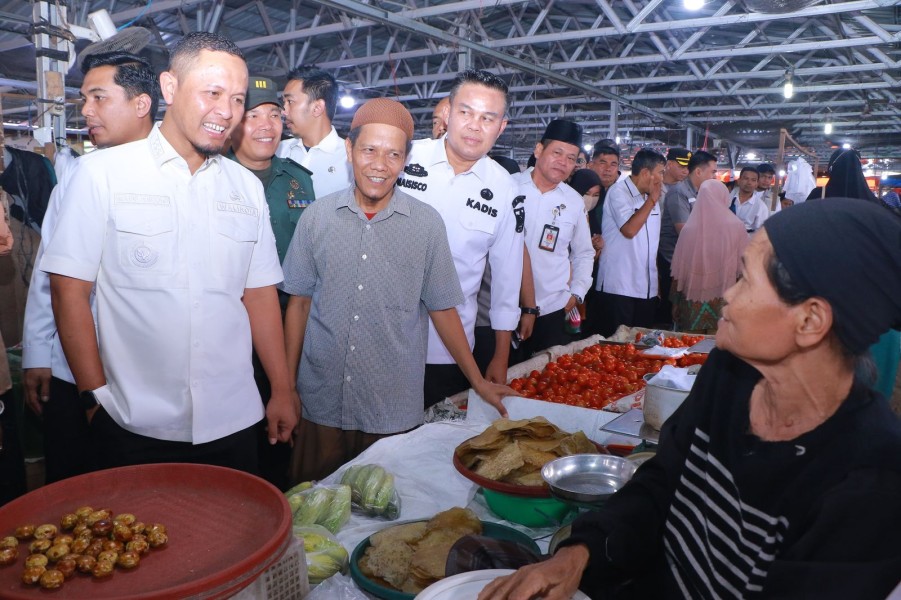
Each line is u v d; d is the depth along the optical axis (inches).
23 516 52.7
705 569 44.5
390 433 97.3
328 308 96.4
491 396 95.7
